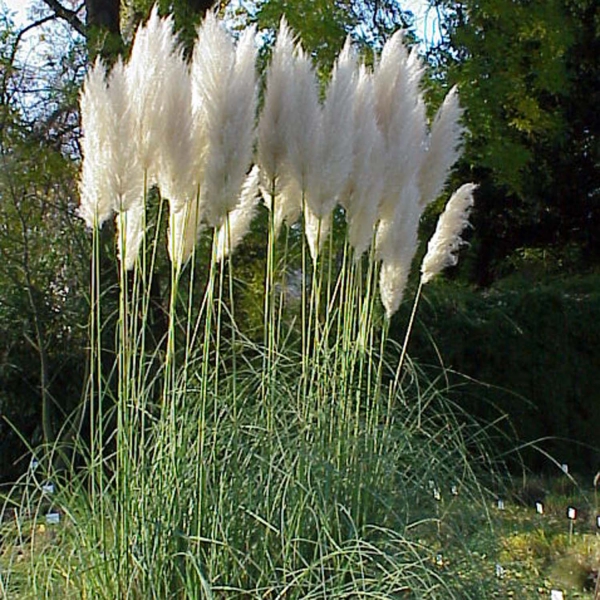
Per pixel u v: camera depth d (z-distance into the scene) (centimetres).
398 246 411
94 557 331
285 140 375
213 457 348
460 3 904
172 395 352
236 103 348
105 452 600
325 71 752
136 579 328
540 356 959
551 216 1412
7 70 822
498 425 951
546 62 910
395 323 880
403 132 409
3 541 361
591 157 1373
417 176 432
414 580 321
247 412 380
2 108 794
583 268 1421
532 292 966
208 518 339
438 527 374
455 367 930
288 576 328
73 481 356
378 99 414
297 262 696
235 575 330
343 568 319
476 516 388
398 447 396
